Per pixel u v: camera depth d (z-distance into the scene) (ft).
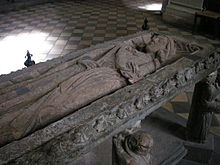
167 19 20.20
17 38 16.53
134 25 19.42
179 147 8.00
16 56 14.07
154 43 7.78
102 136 4.75
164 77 6.06
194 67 6.64
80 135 4.40
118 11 23.13
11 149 4.04
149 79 5.98
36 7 24.13
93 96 5.46
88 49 7.52
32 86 5.64
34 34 17.26
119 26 19.10
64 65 6.54
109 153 7.63
